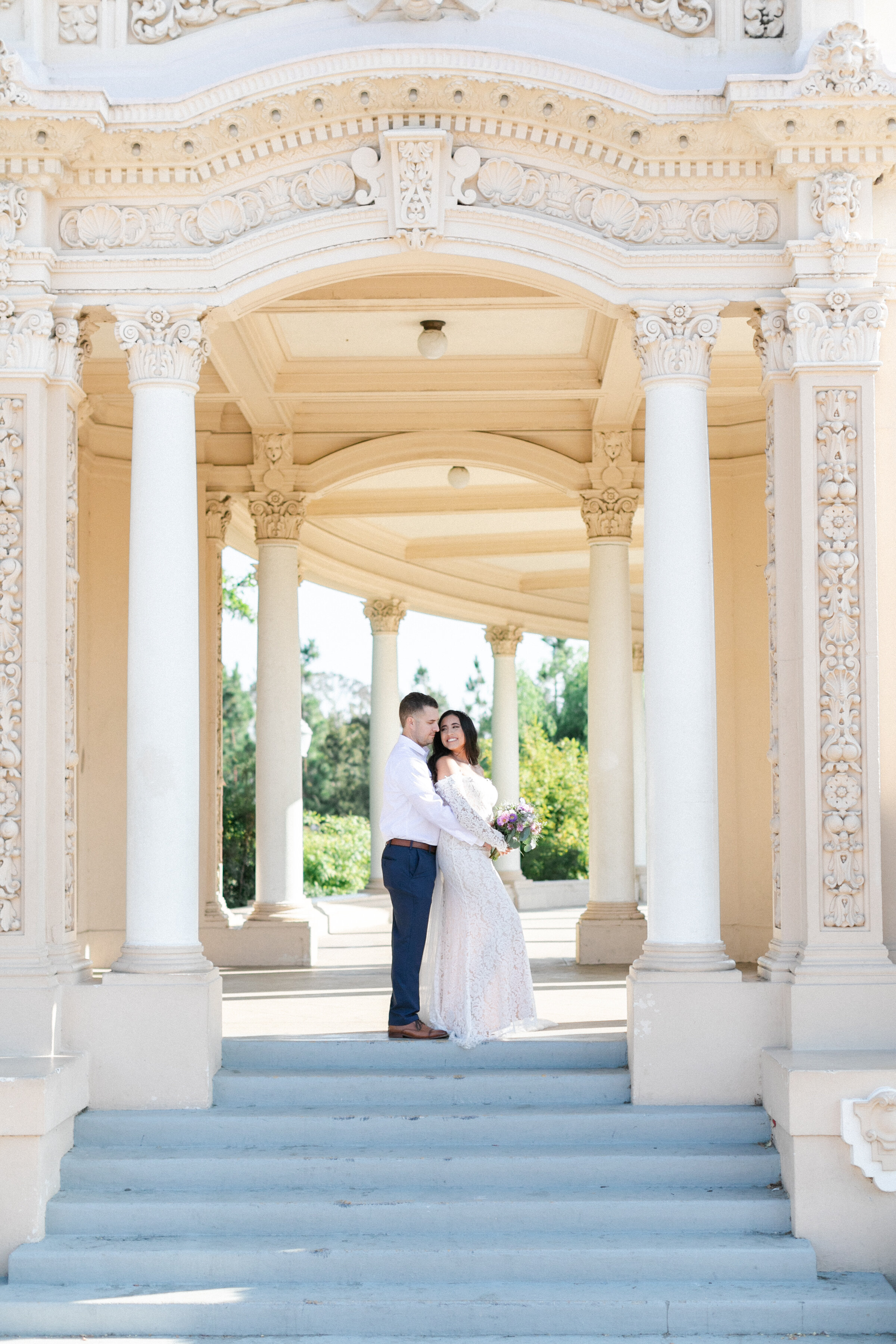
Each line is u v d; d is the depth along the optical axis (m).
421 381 10.67
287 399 10.88
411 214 6.86
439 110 6.82
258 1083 6.66
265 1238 5.84
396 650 17.33
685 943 6.65
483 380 10.66
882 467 6.88
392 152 6.82
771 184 6.91
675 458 6.80
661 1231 5.89
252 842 21.97
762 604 11.12
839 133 6.69
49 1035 6.46
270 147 6.89
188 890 6.80
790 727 6.76
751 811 11.05
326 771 40.22
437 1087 6.62
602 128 6.78
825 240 6.71
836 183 6.74
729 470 11.31
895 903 6.68
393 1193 6.06
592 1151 6.24
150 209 6.98
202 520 11.87
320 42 6.99
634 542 16.92
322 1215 5.89
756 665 11.10
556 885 20.16
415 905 7.11
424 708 7.32
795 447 6.82
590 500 11.45
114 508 11.07
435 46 6.62
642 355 6.92
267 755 11.52
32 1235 5.84
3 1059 6.39
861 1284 5.63
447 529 16.41
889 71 6.61
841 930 6.55
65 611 6.90
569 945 13.20
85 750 10.73
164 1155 6.23
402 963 7.11
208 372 10.33
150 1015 6.58
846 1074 5.87
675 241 6.91
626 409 11.02
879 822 6.61
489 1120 6.36
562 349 10.41
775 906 6.84
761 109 6.60
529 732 32.53
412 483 13.96
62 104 6.64
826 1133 5.84
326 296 9.18
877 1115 5.81
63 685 6.87
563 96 6.71
